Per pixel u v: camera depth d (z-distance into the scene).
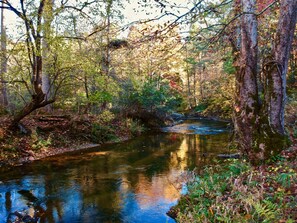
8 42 10.34
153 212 6.09
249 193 5.00
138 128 18.70
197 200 5.87
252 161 6.78
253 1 7.25
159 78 23.81
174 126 23.09
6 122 12.40
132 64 18.50
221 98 23.61
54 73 11.80
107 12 10.52
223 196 5.44
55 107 18.55
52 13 9.83
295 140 7.55
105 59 13.77
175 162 10.37
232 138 10.37
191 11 4.81
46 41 10.20
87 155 11.87
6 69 12.34
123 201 6.73
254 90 7.23
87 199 6.89
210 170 7.83
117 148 13.54
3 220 5.73
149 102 20.83
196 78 37.34
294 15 6.48
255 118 6.99
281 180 5.16
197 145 13.80
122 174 8.98
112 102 19.70
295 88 14.99
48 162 10.59
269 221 4.05
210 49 8.05
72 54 11.90
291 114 10.90
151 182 8.10
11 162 10.23
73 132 14.24
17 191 7.45
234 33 7.99
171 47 5.58
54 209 6.31
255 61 7.30
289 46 6.67
